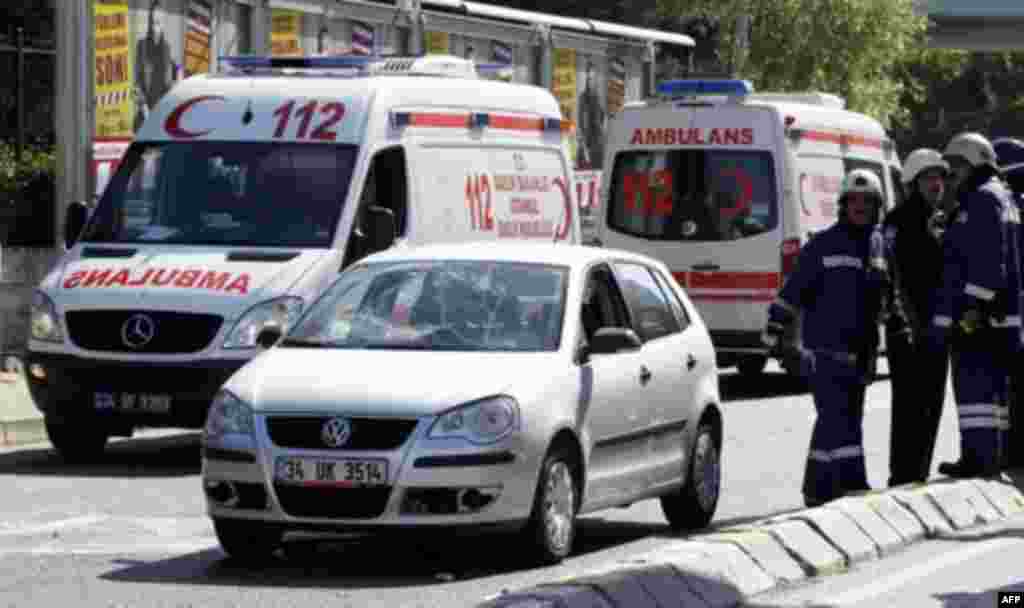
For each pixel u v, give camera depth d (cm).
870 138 4044
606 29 4900
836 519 1762
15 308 3534
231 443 1689
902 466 2120
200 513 2072
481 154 2798
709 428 2045
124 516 2045
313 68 2816
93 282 2502
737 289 3672
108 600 1569
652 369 1917
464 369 1725
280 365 1745
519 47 4616
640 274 1989
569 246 1956
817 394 2005
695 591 1503
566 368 1773
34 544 1862
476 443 1667
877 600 1542
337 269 2520
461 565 1750
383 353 1769
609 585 1430
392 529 1661
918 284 2094
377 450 1662
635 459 1886
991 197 2053
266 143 2627
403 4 4138
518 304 1825
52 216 3697
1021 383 2336
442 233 2700
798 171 3694
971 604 1525
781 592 1584
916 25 7331
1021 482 2211
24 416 2847
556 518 1744
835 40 7094
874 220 2005
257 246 2542
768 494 2297
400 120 2666
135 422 2481
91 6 3347
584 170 4716
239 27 3712
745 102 3681
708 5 6975
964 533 1916
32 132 3800
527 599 1380
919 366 2103
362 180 2591
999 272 2053
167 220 2598
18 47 3753
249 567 1736
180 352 2453
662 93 3750
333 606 1549
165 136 2659
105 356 2469
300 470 1669
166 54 3522
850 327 1992
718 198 3688
